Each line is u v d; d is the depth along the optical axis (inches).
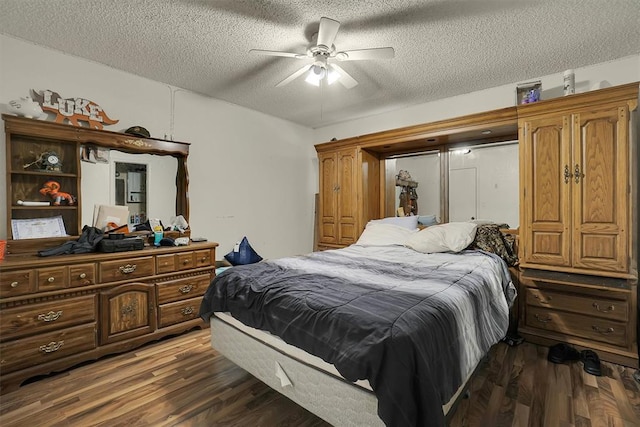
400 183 157.5
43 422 65.4
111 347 92.9
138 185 119.6
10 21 84.7
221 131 145.8
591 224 93.9
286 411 69.3
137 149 116.3
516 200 124.7
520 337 105.9
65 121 102.3
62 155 103.3
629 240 88.5
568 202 97.4
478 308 69.5
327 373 57.1
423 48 97.8
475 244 114.3
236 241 153.1
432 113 146.6
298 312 61.0
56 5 77.7
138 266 99.8
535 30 88.1
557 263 99.3
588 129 94.4
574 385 78.4
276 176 171.6
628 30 88.0
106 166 111.7
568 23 84.7
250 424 65.0
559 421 65.0
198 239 124.0
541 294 102.7
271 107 155.8
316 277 78.1
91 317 89.8
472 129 120.0
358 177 153.5
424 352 47.0
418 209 150.8
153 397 74.0
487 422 64.7
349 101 146.5
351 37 91.7
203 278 116.6
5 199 92.4
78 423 65.1
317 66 90.1
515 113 109.1
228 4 77.4
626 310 89.2
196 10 79.7
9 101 92.2
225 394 75.4
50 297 83.3
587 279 93.3
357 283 72.7
